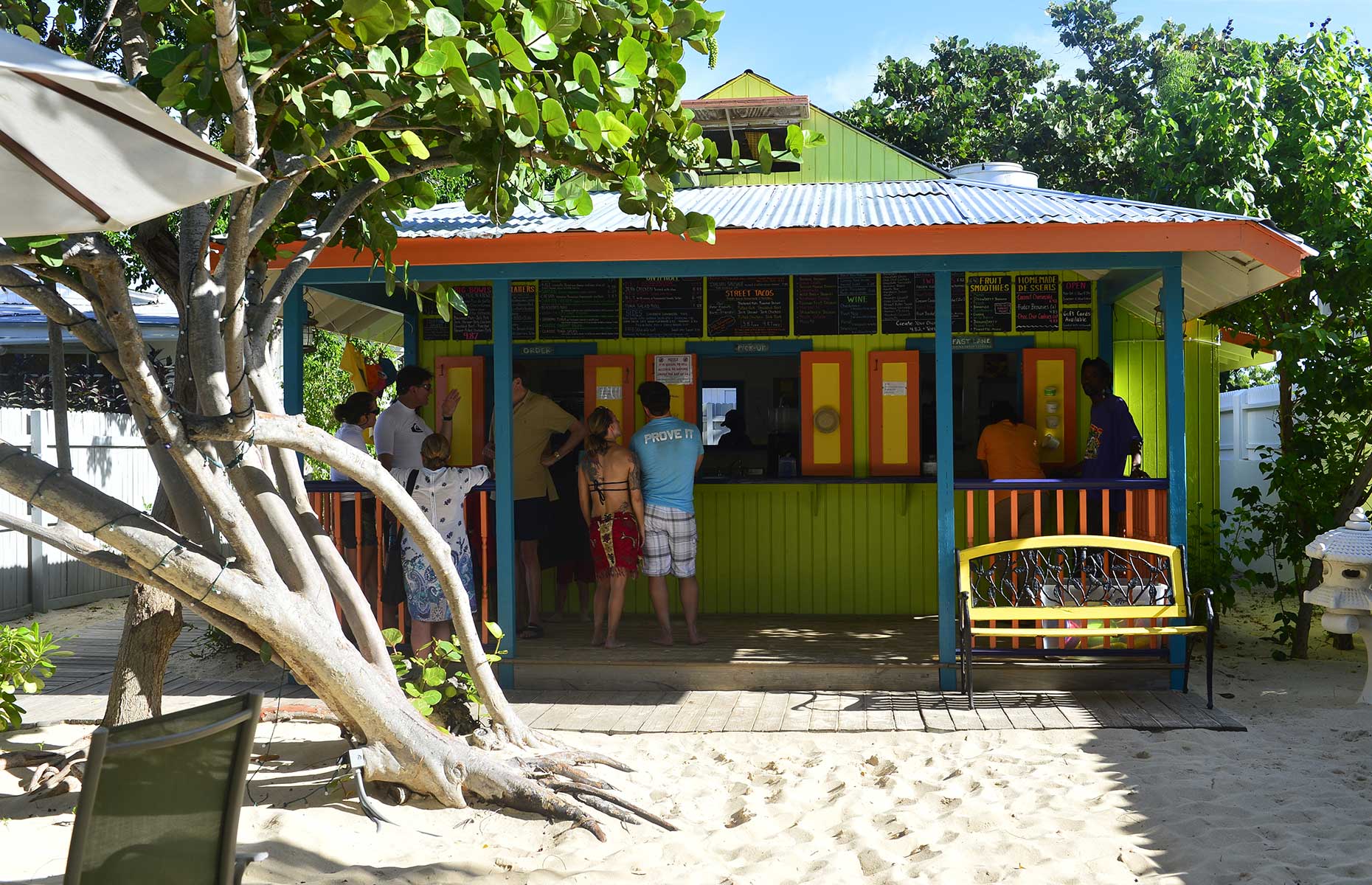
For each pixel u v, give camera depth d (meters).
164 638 5.87
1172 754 6.11
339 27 4.09
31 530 4.54
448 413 8.33
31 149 3.53
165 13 5.36
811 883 4.54
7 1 4.90
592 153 5.01
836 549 9.93
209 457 4.84
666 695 7.55
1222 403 14.59
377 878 4.51
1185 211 7.43
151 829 2.97
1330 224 8.84
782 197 9.38
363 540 8.39
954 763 5.98
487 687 5.90
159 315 14.38
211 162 3.61
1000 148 25.86
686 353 9.94
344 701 5.12
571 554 9.50
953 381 9.48
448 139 5.32
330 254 7.48
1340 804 5.25
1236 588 12.67
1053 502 9.49
